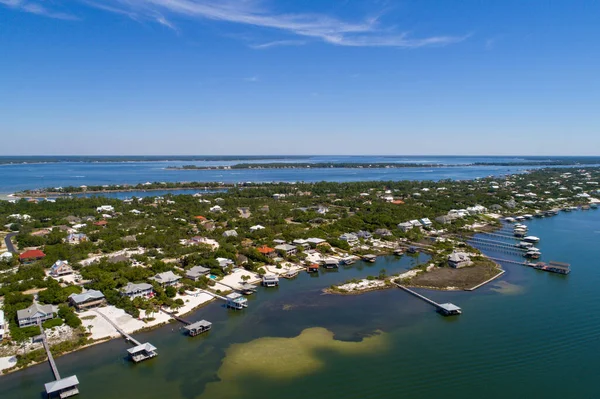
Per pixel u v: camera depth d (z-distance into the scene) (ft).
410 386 225.56
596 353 259.19
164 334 286.66
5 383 226.17
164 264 417.28
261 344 271.69
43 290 345.10
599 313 319.88
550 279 403.54
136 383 227.61
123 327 292.20
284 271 431.02
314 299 353.72
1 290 339.16
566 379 232.12
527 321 306.14
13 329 275.18
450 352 261.03
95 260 442.91
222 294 363.15
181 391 220.64
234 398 215.31
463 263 444.96
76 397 215.10
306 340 277.64
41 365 244.22
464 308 331.16
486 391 221.25
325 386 225.56
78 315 309.22
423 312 324.39
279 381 230.07
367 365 246.27
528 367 244.01
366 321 307.99
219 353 260.62
